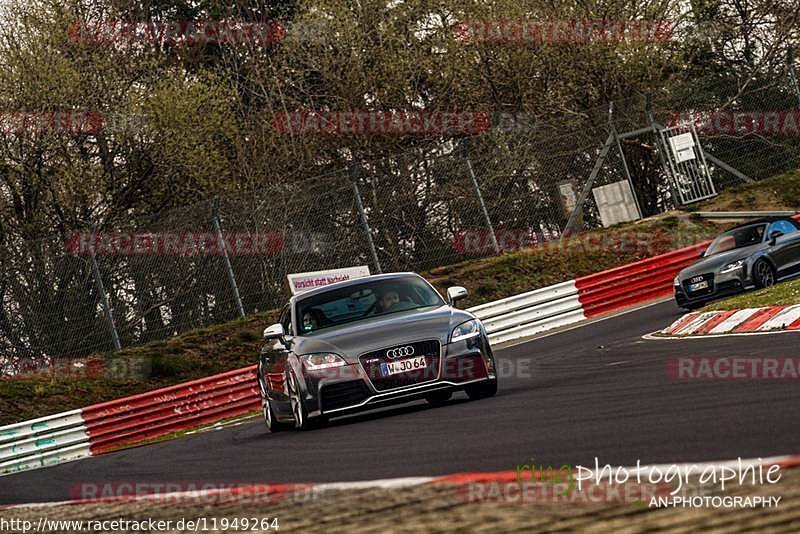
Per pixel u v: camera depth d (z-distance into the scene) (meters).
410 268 87.44
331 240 85.75
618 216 92.06
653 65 107.50
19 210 106.19
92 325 79.50
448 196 90.25
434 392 38.88
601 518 14.71
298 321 39.25
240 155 115.19
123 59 116.88
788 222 63.94
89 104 110.44
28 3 109.62
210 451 38.53
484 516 15.88
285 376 37.56
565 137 97.31
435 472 21.67
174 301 81.94
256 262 83.62
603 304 75.69
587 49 107.50
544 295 74.06
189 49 135.38
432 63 114.50
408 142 114.12
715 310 51.22
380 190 87.62
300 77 118.00
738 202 93.56
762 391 25.83
